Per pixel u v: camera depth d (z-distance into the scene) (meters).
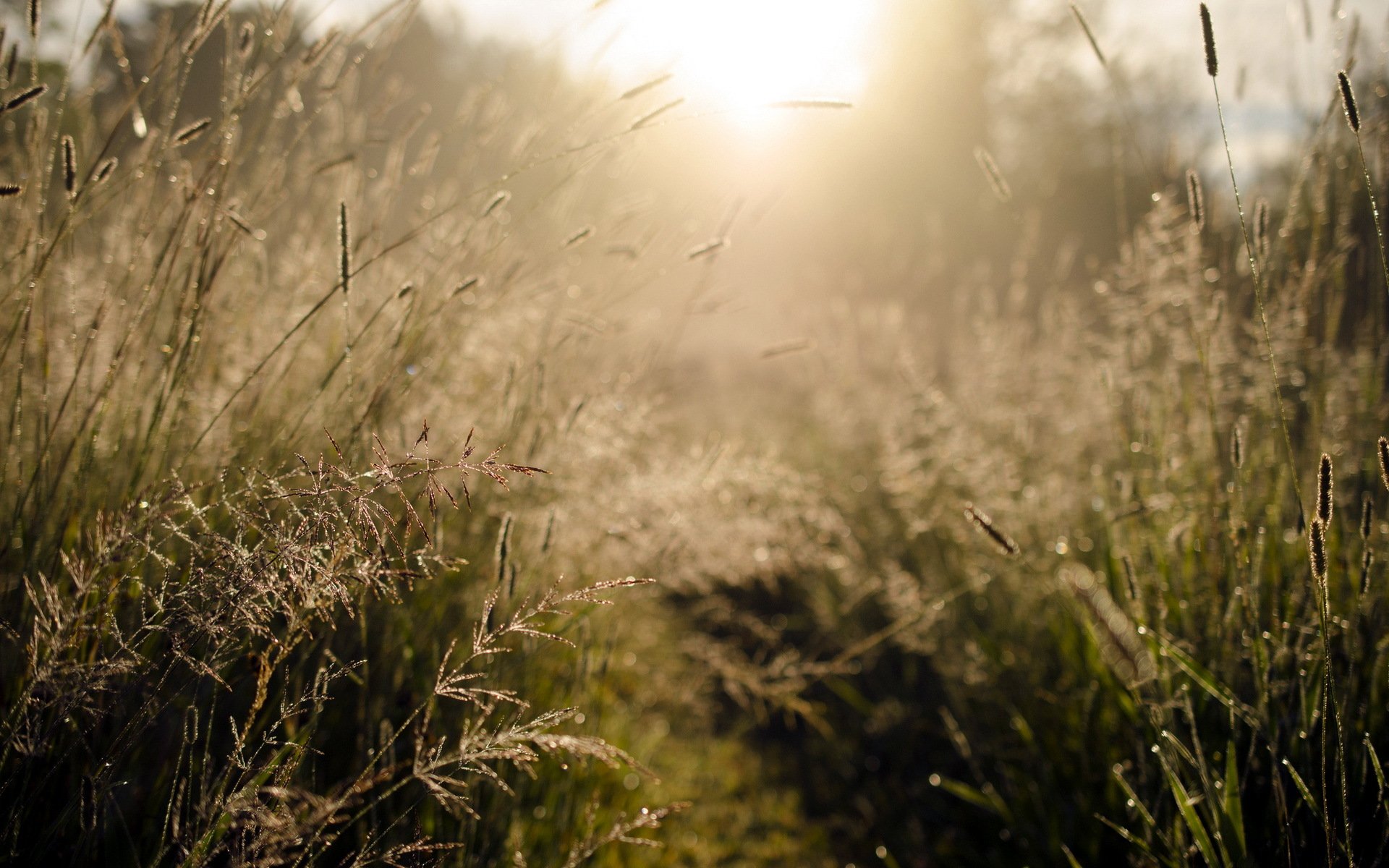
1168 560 1.29
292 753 1.03
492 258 1.28
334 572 0.94
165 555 1.06
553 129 1.30
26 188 1.08
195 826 0.95
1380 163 1.21
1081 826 1.25
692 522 1.35
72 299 1.13
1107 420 1.55
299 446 1.12
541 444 1.26
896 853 1.41
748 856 1.39
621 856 1.30
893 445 1.80
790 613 2.13
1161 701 1.15
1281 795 1.05
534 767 1.20
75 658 0.98
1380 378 1.35
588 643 1.24
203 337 1.17
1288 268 1.29
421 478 1.20
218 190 1.10
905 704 1.70
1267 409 1.29
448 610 1.21
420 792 1.10
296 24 1.23
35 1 1.04
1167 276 1.40
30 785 1.00
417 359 1.21
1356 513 1.29
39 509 1.03
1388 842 1.03
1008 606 1.51
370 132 1.38
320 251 1.32
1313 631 1.10
